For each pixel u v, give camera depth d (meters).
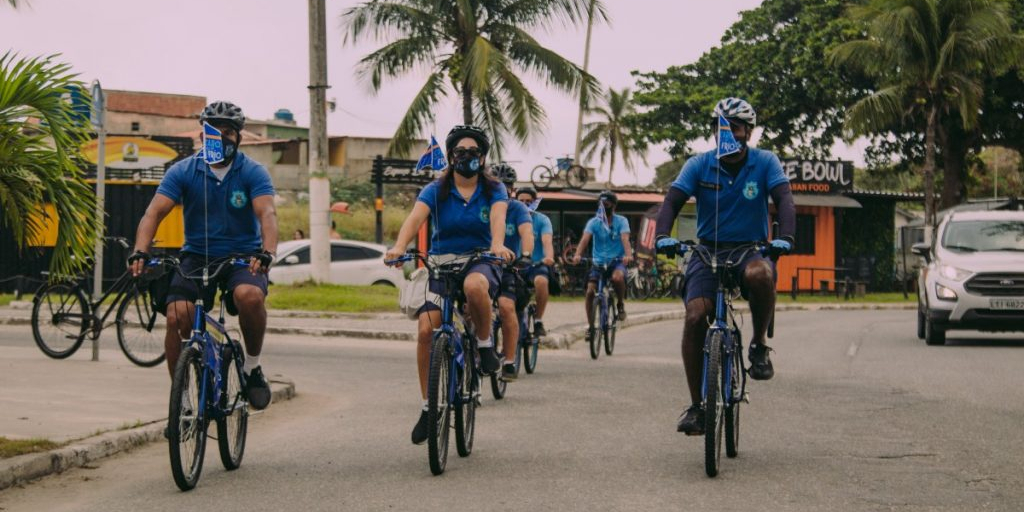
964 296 15.66
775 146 47.53
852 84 45.16
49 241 12.81
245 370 7.19
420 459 7.40
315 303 20.95
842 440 8.06
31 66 7.17
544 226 12.50
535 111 28.08
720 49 48.56
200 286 6.82
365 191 54.03
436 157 7.56
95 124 13.28
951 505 6.02
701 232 7.34
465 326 7.76
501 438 8.19
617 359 14.21
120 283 12.66
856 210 40.00
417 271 7.45
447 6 27.58
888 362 13.80
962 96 35.62
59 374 11.51
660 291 30.59
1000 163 71.69
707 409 6.61
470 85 27.62
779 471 6.91
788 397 10.46
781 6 47.38
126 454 7.66
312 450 7.78
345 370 13.01
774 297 7.23
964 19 35.06
